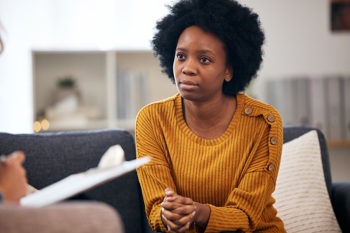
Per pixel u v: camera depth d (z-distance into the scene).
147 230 2.21
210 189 1.88
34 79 4.57
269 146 1.90
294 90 4.43
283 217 2.25
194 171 1.88
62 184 1.24
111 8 4.49
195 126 1.94
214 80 1.80
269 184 1.88
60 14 4.43
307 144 2.41
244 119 1.93
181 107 1.97
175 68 1.82
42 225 0.86
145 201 1.89
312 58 4.73
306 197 2.29
